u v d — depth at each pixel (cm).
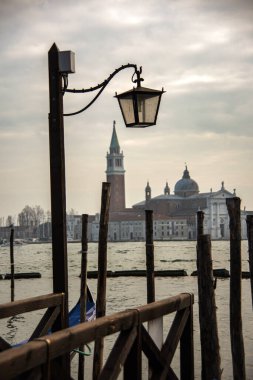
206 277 982
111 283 4978
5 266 8731
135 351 655
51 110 911
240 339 1227
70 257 11831
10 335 2406
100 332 596
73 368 1819
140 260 9844
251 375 1731
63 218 884
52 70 910
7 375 486
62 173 896
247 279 5050
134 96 955
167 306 725
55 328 844
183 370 798
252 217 1449
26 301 769
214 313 982
